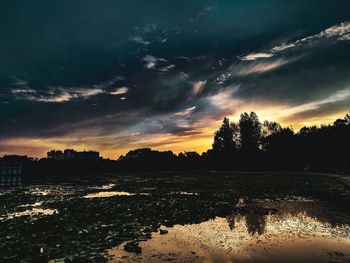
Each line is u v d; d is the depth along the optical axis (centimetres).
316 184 4556
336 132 8531
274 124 12356
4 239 1764
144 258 1423
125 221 2219
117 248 1573
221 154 12775
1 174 6588
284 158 9731
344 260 1355
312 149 8762
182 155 16900
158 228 2000
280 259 1385
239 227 1989
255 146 11806
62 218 2358
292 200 3086
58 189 5816
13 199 4025
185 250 1540
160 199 3481
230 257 1429
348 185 3834
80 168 16962
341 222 2045
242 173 9194
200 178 7694
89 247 1570
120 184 6581
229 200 3231
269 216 2306
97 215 2462
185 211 2572
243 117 12288
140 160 17512
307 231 1838
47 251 1513
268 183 5100
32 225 2123
